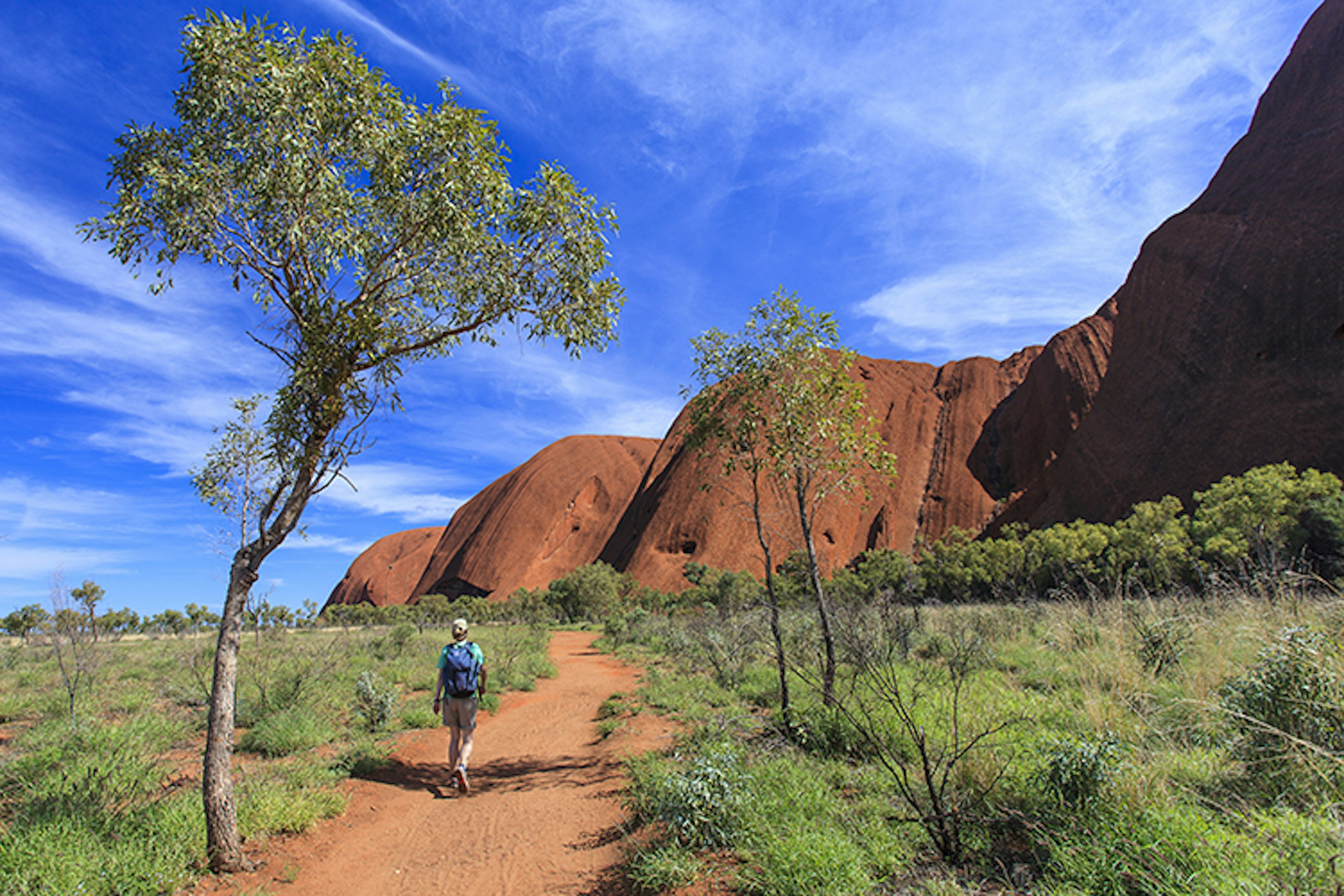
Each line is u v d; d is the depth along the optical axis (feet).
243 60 16.33
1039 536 139.95
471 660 23.24
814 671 29.48
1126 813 11.49
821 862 11.51
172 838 15.20
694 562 325.83
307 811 18.29
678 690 37.09
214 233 17.43
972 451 378.73
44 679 44.06
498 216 20.90
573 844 16.66
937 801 12.75
